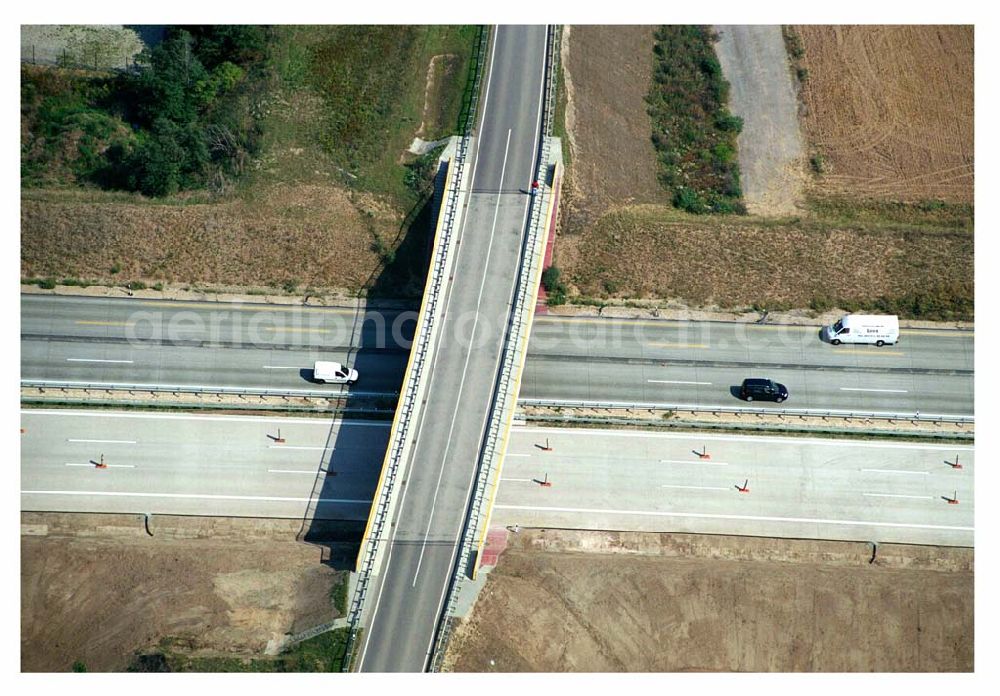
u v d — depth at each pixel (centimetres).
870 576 8019
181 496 8412
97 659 7269
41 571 7669
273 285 9138
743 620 7738
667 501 8506
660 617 7712
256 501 8431
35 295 8975
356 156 9706
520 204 8712
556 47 9888
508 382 7944
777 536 8394
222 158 9681
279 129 9850
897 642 7725
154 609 7500
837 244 9488
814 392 8919
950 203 9975
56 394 8656
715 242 9444
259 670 7225
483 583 7681
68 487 8375
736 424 8756
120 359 8862
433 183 9350
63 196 9388
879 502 8531
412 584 7562
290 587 7656
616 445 8669
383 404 8769
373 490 8494
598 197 9494
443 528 7681
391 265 9188
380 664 7319
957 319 9169
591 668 7525
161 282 9100
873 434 8738
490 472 7738
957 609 7831
